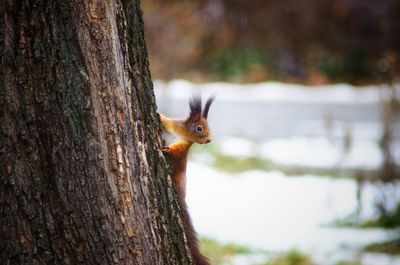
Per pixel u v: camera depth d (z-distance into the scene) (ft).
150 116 17.47
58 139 15.83
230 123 77.82
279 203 49.83
